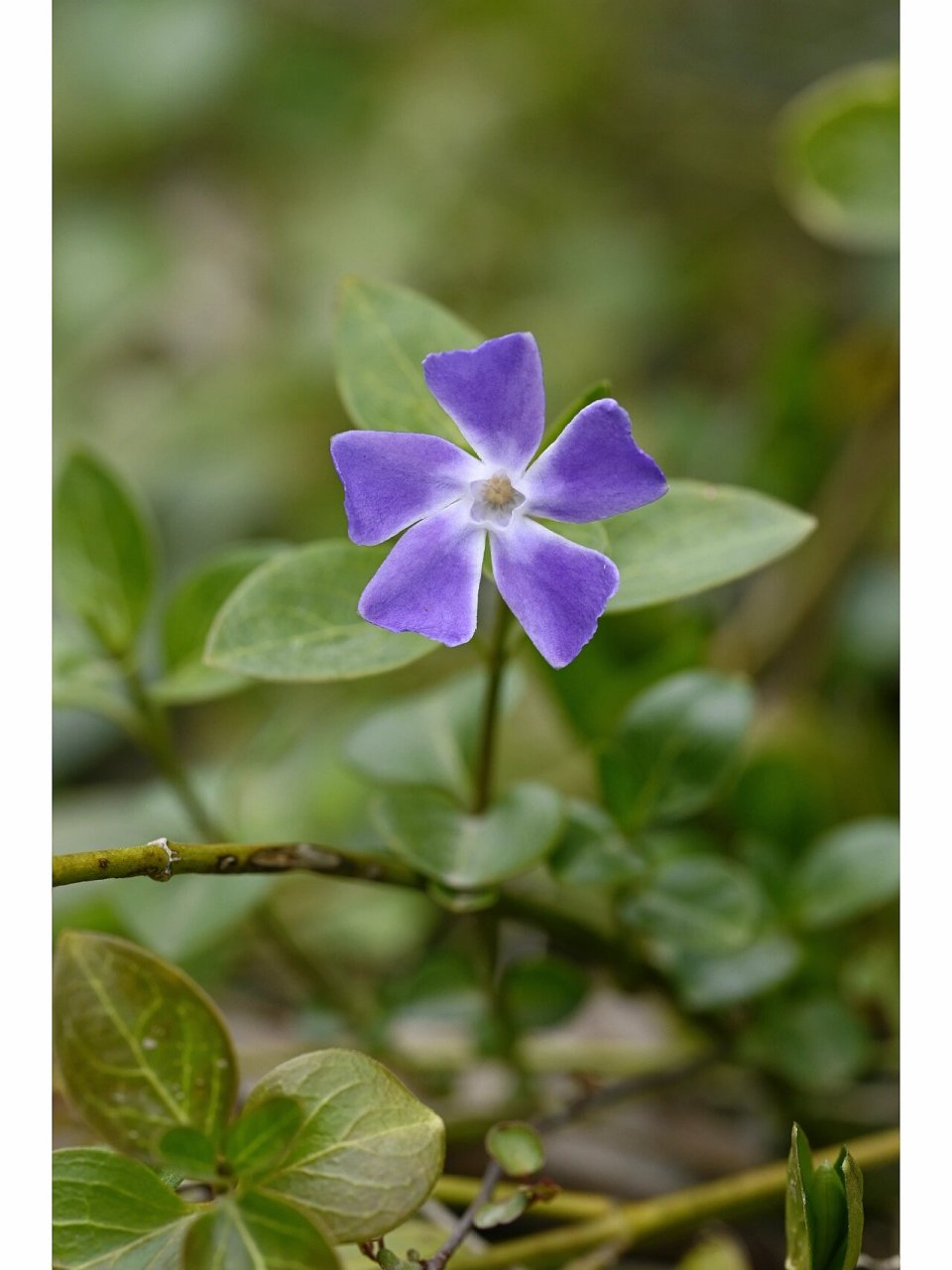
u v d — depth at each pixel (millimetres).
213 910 423
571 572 343
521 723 595
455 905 384
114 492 425
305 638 364
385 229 808
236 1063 337
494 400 342
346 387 381
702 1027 455
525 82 855
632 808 420
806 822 487
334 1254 329
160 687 414
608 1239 395
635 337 773
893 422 632
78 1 876
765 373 669
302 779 556
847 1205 348
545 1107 453
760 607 627
